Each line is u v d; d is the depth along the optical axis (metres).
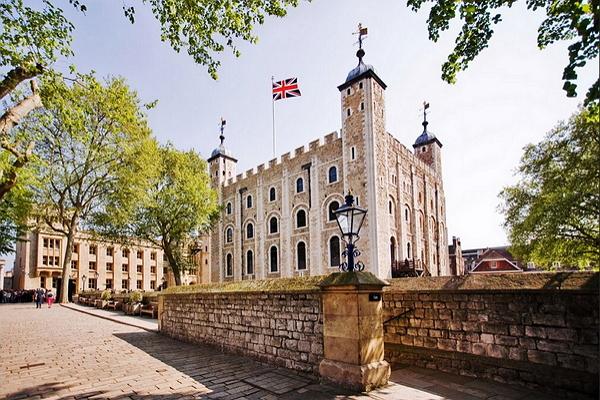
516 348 4.93
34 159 8.48
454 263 51.12
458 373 5.52
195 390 5.18
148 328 12.18
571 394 4.36
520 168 20.25
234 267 38.34
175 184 27.72
